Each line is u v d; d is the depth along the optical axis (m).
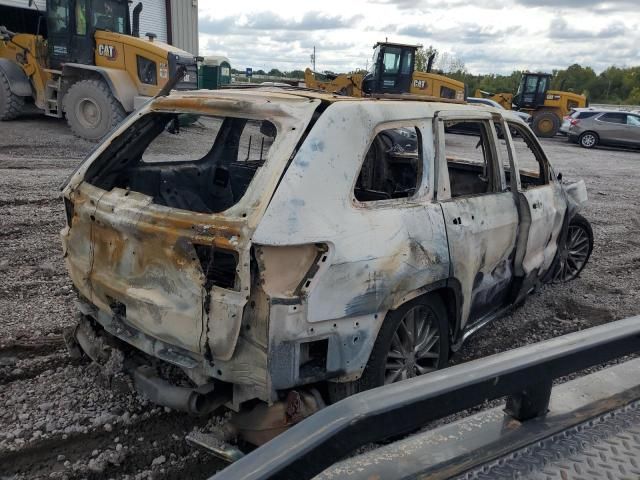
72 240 3.31
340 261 2.76
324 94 3.39
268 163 2.77
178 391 2.82
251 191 2.70
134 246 2.89
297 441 1.29
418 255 3.19
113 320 3.14
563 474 1.57
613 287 6.23
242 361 2.63
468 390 1.51
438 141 3.59
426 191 3.45
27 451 2.96
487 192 4.22
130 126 3.56
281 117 2.93
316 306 2.67
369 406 1.36
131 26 15.09
